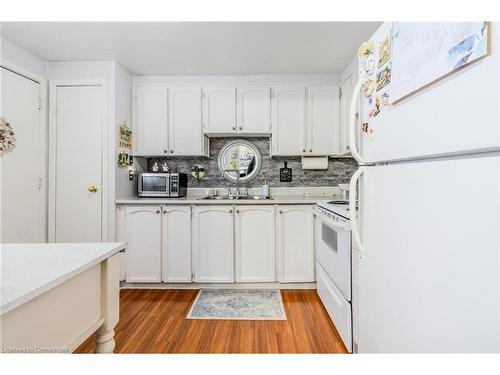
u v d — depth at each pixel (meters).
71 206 2.63
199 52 2.44
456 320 0.61
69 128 2.62
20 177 2.31
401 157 0.86
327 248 2.09
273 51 2.42
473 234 0.57
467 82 0.58
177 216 2.65
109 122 2.62
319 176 3.19
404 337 0.83
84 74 2.62
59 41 2.25
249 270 2.64
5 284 0.65
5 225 2.18
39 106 2.51
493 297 0.52
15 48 2.28
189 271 2.64
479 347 0.55
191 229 2.65
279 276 2.62
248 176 3.20
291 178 3.19
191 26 2.04
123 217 2.66
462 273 0.59
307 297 2.45
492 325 0.52
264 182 3.21
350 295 1.59
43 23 1.99
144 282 2.66
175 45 2.32
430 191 0.70
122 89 2.74
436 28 0.67
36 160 2.48
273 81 2.93
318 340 1.78
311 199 2.68
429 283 0.70
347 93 2.72
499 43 0.51
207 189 3.15
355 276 1.54
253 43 2.29
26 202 2.37
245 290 2.62
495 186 0.52
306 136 2.91
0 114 2.13
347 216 1.63
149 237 2.65
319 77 2.91
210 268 2.64
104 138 2.62
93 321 0.90
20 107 2.31
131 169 2.93
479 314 0.55
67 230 2.63
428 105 0.72
